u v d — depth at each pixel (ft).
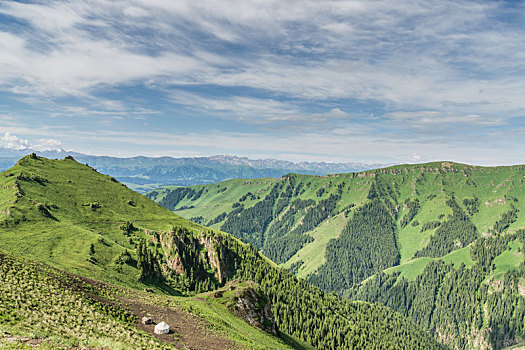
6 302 128.57
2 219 389.19
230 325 247.09
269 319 323.57
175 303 242.58
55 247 351.67
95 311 159.43
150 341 141.79
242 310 301.84
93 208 608.19
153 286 365.40
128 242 491.72
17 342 96.48
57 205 547.49
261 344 228.22
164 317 197.16
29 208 448.24
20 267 181.16
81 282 203.92
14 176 593.01
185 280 442.50
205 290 453.58
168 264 477.36
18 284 154.30
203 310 256.73
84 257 343.46
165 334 164.66
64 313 139.64
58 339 107.45
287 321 515.91
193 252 524.93
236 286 333.01
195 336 179.73
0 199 474.49
